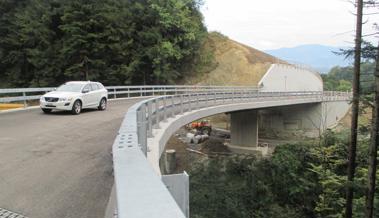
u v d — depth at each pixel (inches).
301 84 2974.9
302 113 2239.2
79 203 227.3
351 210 689.0
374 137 632.4
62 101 741.3
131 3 2524.6
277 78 2755.9
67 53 2231.8
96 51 2244.1
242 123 1930.4
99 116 728.3
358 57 685.3
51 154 368.5
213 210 665.0
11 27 2492.6
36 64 2310.5
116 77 2283.5
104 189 255.1
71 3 2269.9
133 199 59.1
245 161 893.2
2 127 552.7
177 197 122.3
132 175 78.2
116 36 2251.5
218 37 3174.2
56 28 2383.1
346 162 860.0
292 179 849.5
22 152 377.4
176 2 2541.8
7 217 204.2
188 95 856.3
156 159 329.4
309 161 938.1
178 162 1349.7
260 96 1577.3
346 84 2832.2
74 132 512.7
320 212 791.7
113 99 1312.7
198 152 1571.1
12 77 2477.9
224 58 3011.8
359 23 681.0
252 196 772.0
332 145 954.7
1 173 296.8
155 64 2327.8
